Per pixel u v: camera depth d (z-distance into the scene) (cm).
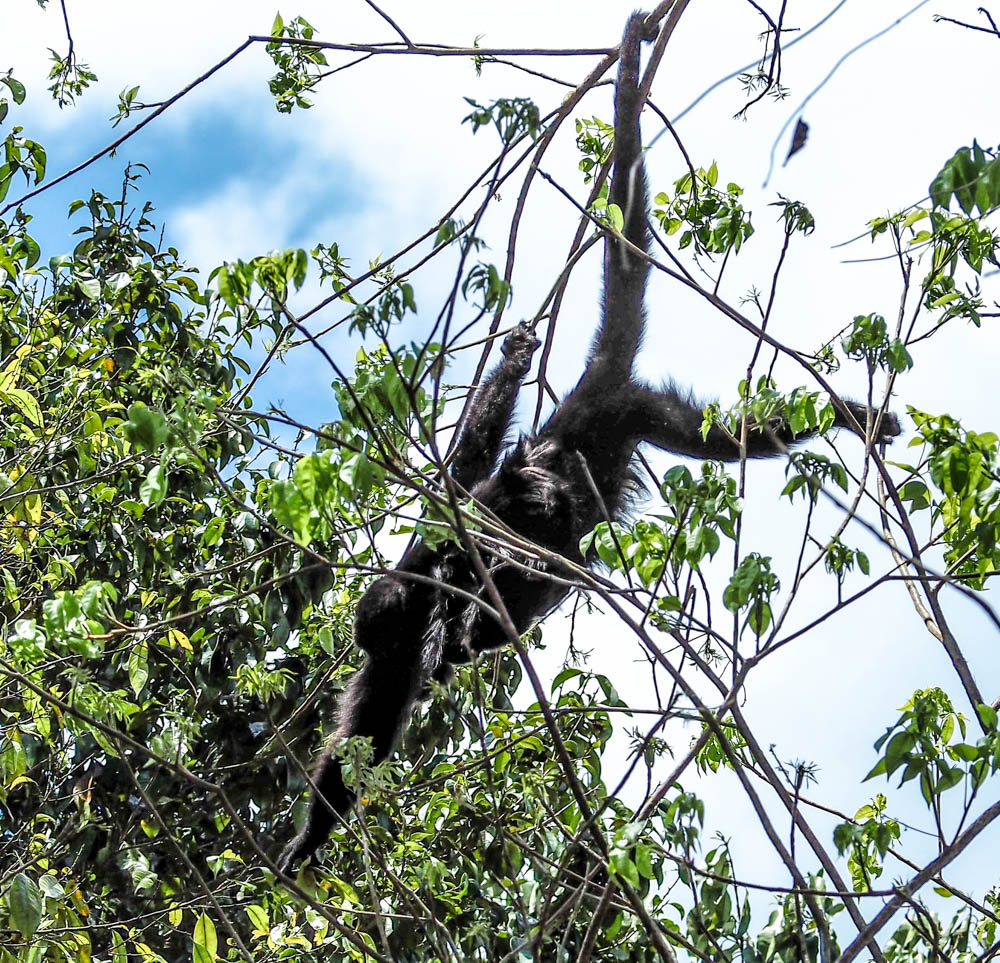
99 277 1545
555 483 1296
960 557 855
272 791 1472
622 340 1372
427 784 1135
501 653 1277
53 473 1487
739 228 1029
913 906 834
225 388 1505
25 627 855
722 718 880
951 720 855
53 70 1256
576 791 750
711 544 779
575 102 1134
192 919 1512
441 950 910
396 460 796
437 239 711
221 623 1482
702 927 856
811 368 873
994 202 660
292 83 1330
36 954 1052
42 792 1479
